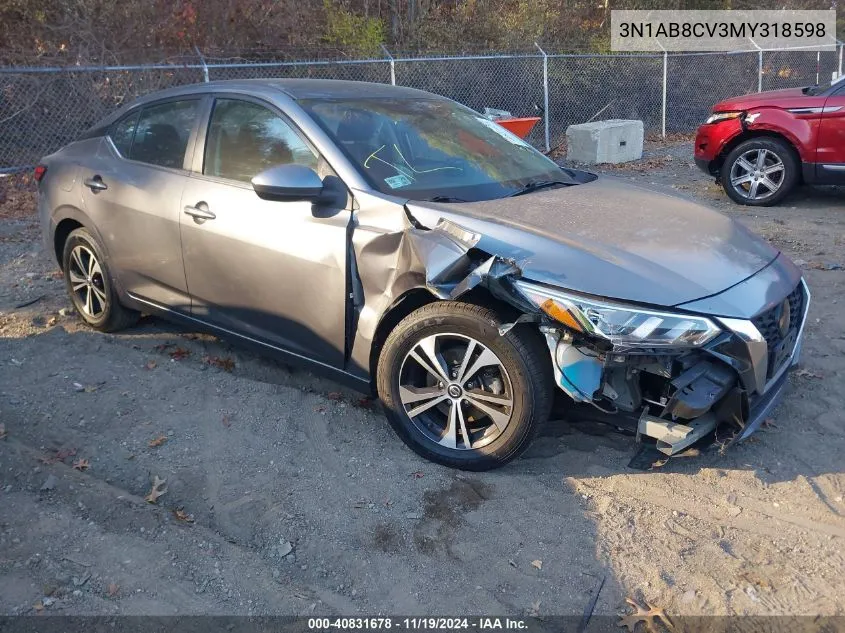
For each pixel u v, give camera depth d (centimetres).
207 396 415
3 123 1059
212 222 394
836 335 486
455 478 338
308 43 1446
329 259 351
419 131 408
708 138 885
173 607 269
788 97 830
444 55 1483
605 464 349
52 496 326
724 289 314
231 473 346
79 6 1223
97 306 496
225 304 405
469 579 282
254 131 397
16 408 398
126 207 441
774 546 298
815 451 359
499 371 326
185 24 1305
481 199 370
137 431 379
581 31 1831
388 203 344
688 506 321
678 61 1638
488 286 306
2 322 516
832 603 270
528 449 359
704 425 312
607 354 297
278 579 284
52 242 509
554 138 1452
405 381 346
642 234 341
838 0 2352
